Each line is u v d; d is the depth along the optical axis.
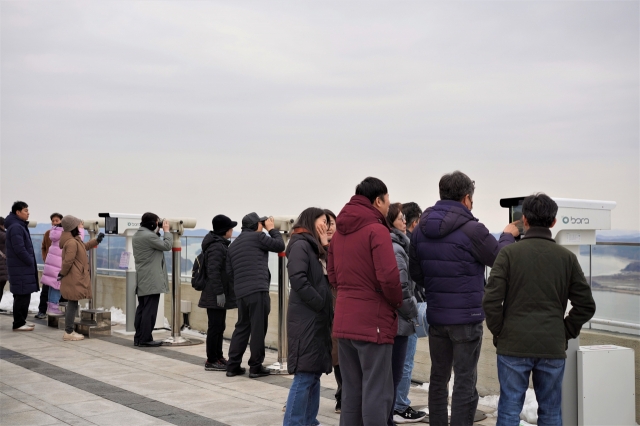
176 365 8.41
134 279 11.15
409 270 4.85
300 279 5.05
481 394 6.61
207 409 6.26
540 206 4.19
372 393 4.49
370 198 4.64
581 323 4.18
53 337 10.66
